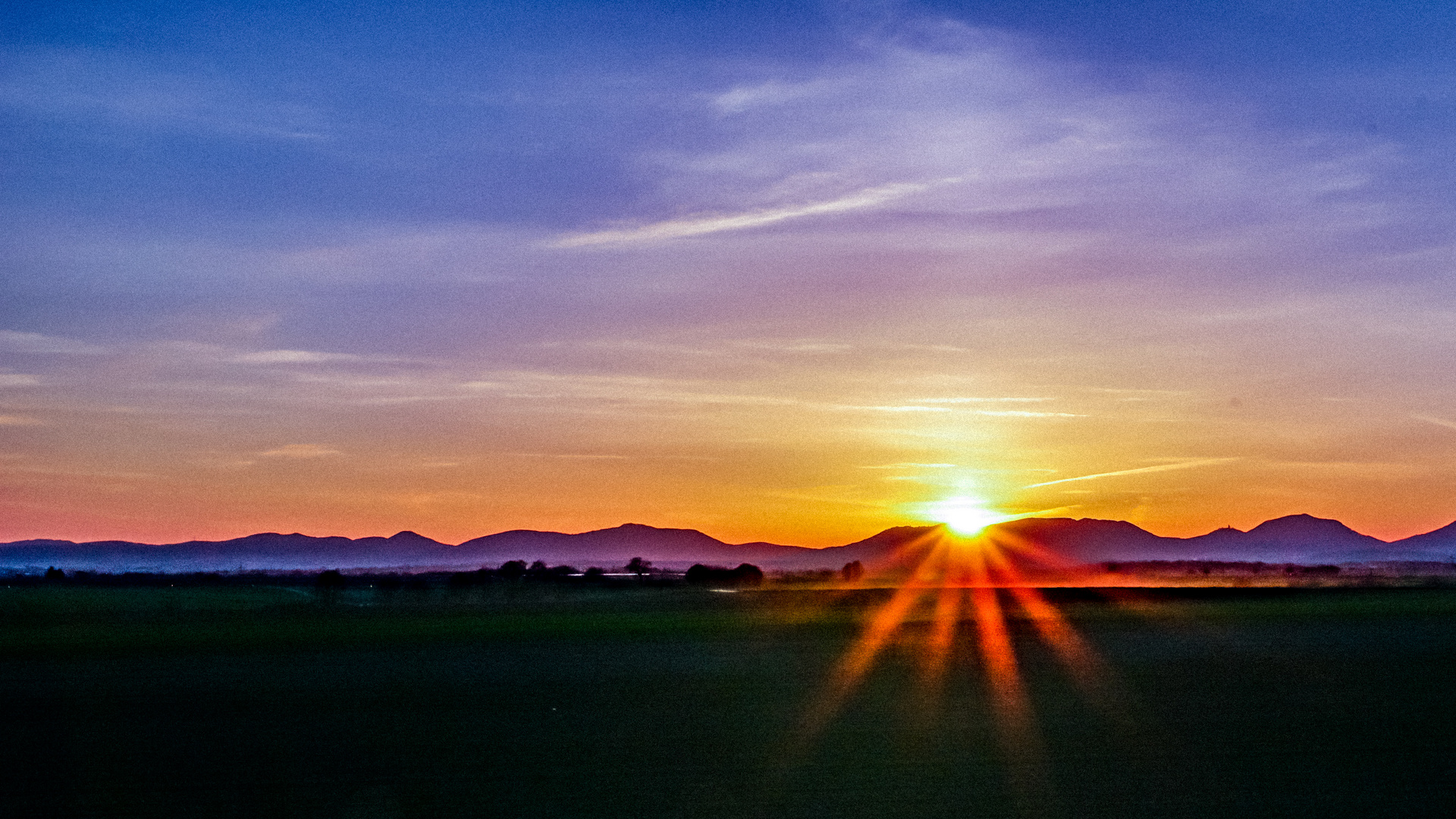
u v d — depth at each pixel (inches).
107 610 3784.5
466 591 5073.8
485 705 1462.8
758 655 2078.0
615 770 1050.7
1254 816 856.9
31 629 2896.2
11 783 1025.5
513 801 936.3
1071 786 961.5
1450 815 855.1
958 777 1001.5
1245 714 1330.0
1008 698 1488.7
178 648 2299.5
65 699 1553.9
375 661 2023.9
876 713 1366.9
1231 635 2454.5
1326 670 1764.3
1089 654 2055.9
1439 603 3762.3
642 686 1635.1
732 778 1007.6
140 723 1353.3
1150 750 1114.1
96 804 948.0
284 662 2020.2
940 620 3026.6
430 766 1080.2
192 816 904.9
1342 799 906.7
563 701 1496.1
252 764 1102.4
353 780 1024.9
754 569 6392.7
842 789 960.3
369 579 6594.5
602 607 3914.9
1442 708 1366.9
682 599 4448.8
